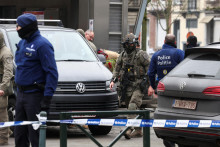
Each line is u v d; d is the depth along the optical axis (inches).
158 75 794.8
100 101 850.8
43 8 1659.7
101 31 1434.5
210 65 632.4
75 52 928.3
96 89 855.1
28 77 573.9
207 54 647.1
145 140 545.3
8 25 946.1
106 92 864.3
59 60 900.0
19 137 594.9
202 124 582.9
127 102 876.0
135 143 820.0
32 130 574.6
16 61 585.0
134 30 1508.4
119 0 1465.3
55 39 940.6
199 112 615.8
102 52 1136.2
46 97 567.5
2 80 765.9
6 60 762.2
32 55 572.1
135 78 850.8
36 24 576.7
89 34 1111.6
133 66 850.1
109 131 905.5
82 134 917.2
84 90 843.4
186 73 645.3
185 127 615.8
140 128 877.8
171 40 786.8
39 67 576.1
